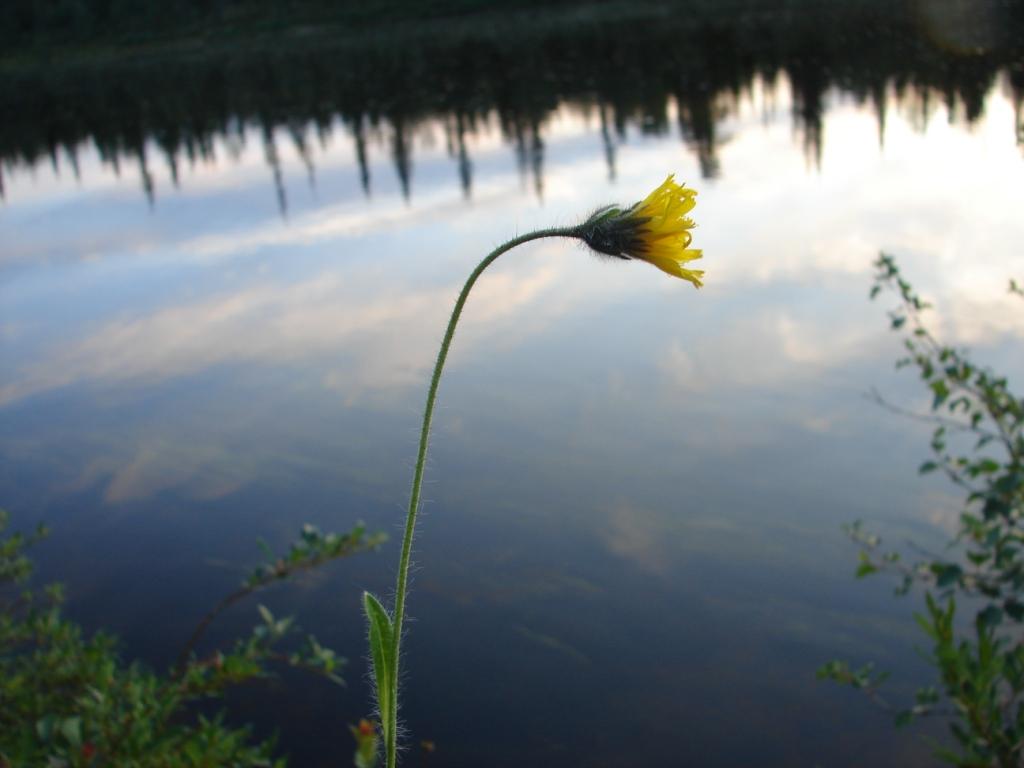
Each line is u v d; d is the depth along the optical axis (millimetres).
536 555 5984
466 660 5242
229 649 5383
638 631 5379
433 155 17609
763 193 12547
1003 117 14938
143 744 3455
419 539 6191
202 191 16375
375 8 44781
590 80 24703
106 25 47469
